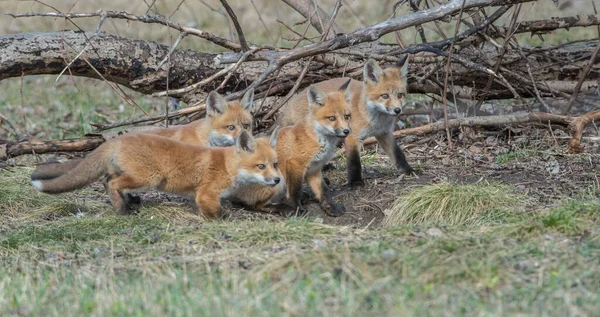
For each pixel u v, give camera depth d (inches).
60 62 591.2
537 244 367.6
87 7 1125.1
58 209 482.0
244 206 487.8
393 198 498.3
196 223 453.4
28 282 339.9
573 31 968.3
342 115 474.3
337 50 609.0
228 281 330.3
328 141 481.1
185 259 372.8
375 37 557.9
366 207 494.6
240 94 577.0
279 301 300.7
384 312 289.7
